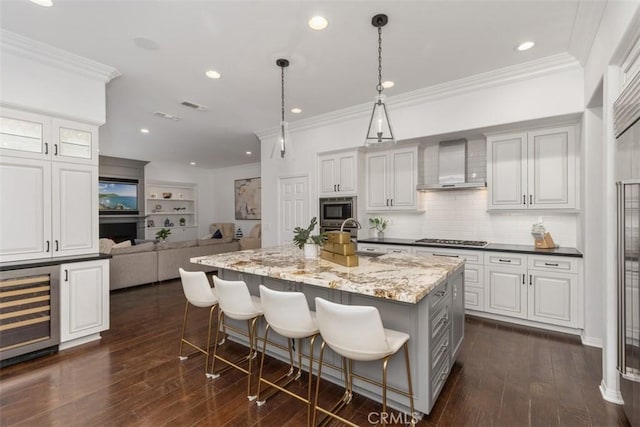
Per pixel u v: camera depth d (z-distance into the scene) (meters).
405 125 3.90
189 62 2.96
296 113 4.46
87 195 3.08
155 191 9.05
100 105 3.11
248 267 2.31
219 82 3.40
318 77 3.28
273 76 3.25
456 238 4.33
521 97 3.14
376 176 4.62
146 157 7.93
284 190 5.22
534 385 2.22
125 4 2.13
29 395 2.13
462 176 4.00
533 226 3.64
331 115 4.45
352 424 1.72
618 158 1.82
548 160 3.37
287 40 2.58
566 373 2.38
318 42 2.61
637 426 1.59
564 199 3.29
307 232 2.70
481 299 3.60
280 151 2.97
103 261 3.10
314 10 2.20
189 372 2.45
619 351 1.75
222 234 9.05
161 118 4.64
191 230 9.80
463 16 2.26
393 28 2.40
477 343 2.92
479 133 3.68
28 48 2.60
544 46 2.67
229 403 2.05
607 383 2.06
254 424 1.85
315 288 2.31
